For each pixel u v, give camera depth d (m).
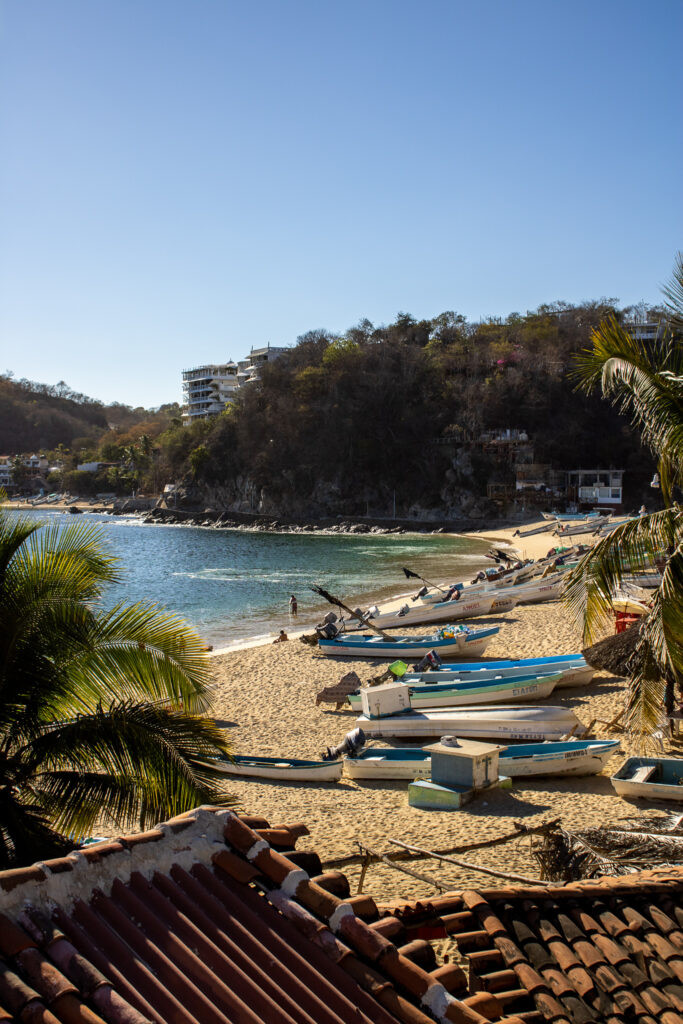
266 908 4.13
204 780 8.35
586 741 14.41
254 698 21.62
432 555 70.19
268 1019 3.44
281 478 115.56
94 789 8.16
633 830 9.89
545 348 110.31
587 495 98.25
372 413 111.81
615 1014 4.71
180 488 129.25
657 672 10.97
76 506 144.88
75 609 8.73
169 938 3.74
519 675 19.08
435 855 7.39
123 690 8.86
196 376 168.12
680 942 5.41
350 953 3.92
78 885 3.91
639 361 10.52
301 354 125.38
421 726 16.52
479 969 5.05
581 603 10.98
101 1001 3.27
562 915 5.53
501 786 13.61
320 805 13.38
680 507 10.80
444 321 132.00
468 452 105.19
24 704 8.62
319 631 27.23
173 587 50.25
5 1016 3.12
